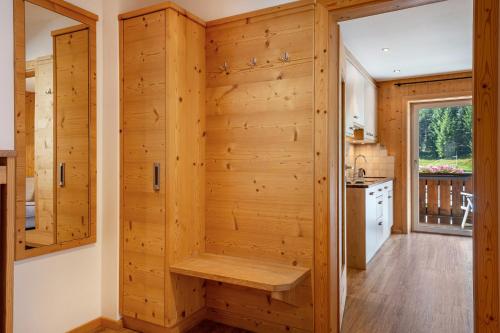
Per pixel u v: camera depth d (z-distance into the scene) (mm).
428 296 3203
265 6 2713
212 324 2730
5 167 1690
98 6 2678
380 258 4426
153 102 2500
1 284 1708
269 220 2549
